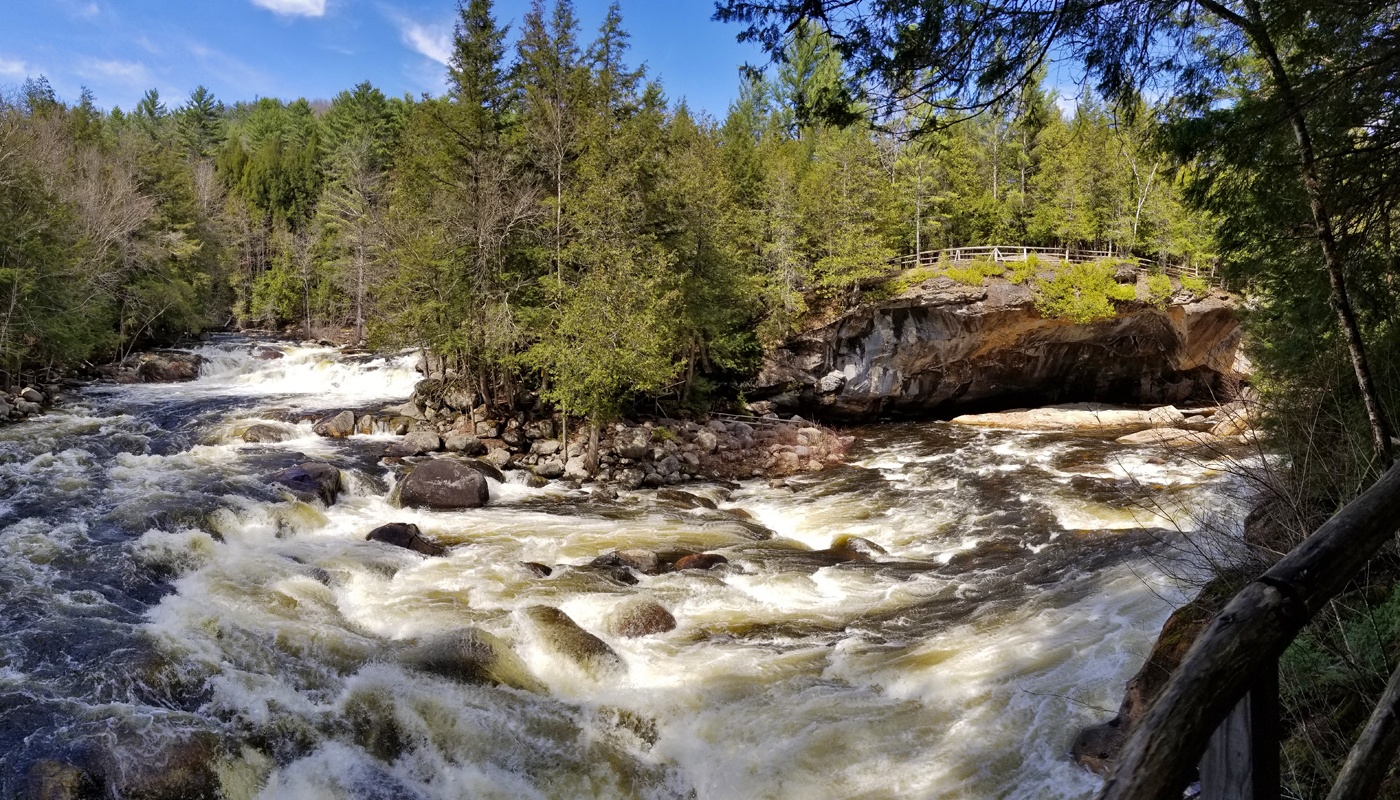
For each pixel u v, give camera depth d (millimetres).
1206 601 7750
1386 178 6551
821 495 21469
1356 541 1478
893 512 19016
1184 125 6691
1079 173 43125
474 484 18781
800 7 5926
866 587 13086
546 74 28344
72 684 8008
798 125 6758
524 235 26062
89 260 32594
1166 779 1209
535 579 12672
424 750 7953
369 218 43500
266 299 56500
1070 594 11273
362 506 17516
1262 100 6645
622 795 7664
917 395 37000
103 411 25500
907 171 42375
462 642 9320
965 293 33781
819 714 8609
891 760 7793
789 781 7645
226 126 95188
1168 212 39625
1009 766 7508
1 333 25734
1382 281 7348
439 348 24906
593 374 21906
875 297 34656
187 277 45531
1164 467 21969
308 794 7277
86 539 12445
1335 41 5926
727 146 41438
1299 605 1375
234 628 9648
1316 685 5805
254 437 22234
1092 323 35219
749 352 35031
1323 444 7027
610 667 9555
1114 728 7492
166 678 8336
